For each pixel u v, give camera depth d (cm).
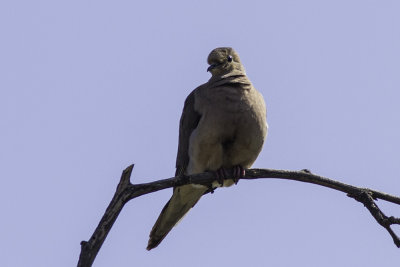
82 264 989
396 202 1152
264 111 1330
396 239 1103
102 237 1017
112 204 1043
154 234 1382
